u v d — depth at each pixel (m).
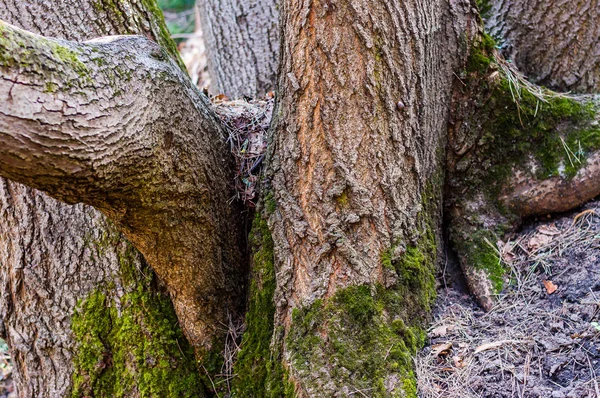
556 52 2.80
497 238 2.52
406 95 2.04
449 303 2.39
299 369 1.90
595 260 2.29
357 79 1.95
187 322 2.23
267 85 3.56
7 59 1.34
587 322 2.06
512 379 1.94
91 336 2.19
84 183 1.60
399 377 1.90
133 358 2.19
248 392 2.12
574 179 2.51
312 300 1.98
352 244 2.01
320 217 2.01
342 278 1.99
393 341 1.97
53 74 1.44
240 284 2.34
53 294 2.22
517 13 2.85
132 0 2.30
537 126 2.54
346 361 1.89
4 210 2.23
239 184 2.34
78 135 1.49
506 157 2.56
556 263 2.37
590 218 2.49
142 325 2.21
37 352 2.22
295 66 2.00
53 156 1.46
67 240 2.23
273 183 2.13
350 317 1.96
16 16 2.14
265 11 3.67
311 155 2.02
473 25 2.41
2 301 2.29
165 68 1.94
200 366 2.23
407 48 2.01
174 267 2.11
